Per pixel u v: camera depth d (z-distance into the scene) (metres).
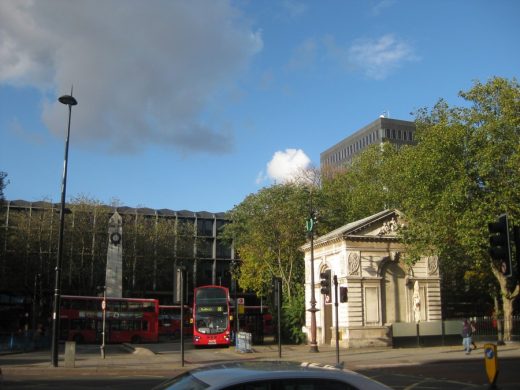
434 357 29.28
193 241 77.38
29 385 18.45
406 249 38.59
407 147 48.12
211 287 43.97
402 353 32.25
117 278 45.22
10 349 38.81
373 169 58.66
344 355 31.44
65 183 27.31
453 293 64.75
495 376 14.94
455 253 40.94
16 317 72.19
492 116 35.84
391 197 52.25
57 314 26.06
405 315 39.31
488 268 45.06
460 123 36.38
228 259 99.12
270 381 5.30
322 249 43.09
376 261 39.19
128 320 50.31
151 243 67.31
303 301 47.31
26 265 59.84
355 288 38.28
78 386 18.30
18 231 60.72
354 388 5.48
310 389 5.36
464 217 34.22
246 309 64.94
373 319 38.25
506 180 34.66
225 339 42.31
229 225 59.69
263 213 52.72
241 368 5.69
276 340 48.06
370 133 124.31
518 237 15.87
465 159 35.72
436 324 38.44
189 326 63.34
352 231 38.91
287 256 53.22
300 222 52.12
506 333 36.72
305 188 53.62
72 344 25.55
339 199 57.06
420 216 37.81
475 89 36.75
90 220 62.56
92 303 49.75
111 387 18.03
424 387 17.89
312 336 34.69
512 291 36.88
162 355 33.09
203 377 5.55
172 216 96.38
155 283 79.00
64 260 60.75
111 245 45.66
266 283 56.56
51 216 61.41
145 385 18.67
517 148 33.84
